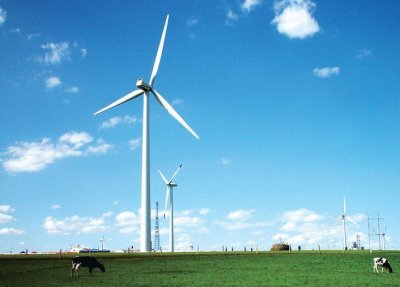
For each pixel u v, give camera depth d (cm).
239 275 5009
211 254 8606
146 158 9675
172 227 12156
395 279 4547
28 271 5512
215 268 5894
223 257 7881
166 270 5625
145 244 9469
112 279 4625
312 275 4988
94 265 5228
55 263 6456
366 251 10062
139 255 8038
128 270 5638
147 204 9556
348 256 8206
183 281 4438
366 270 5594
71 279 4644
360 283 4222
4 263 6431
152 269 5762
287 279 4594
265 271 5488
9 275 5072
